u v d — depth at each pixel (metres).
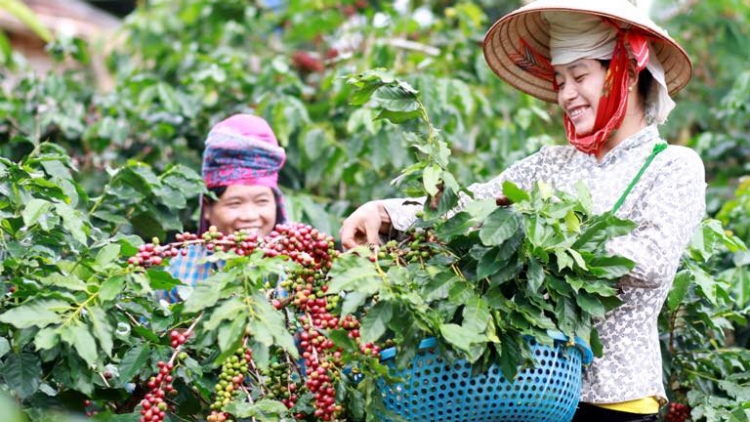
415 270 3.36
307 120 6.25
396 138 6.15
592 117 3.70
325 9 8.28
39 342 3.03
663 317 4.37
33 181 3.86
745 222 5.50
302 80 8.17
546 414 3.36
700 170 3.63
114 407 3.74
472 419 3.30
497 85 7.05
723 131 8.26
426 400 3.28
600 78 3.67
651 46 3.76
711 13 8.51
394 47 7.46
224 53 7.41
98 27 12.09
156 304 3.54
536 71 4.14
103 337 3.12
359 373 3.42
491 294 3.32
